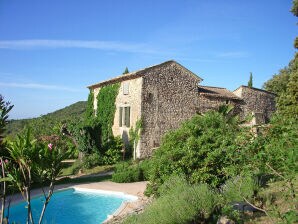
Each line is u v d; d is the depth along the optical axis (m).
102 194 16.33
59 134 25.86
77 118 36.75
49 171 6.23
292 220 4.82
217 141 11.48
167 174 11.48
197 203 8.61
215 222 8.16
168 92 26.83
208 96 29.30
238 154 6.09
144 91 25.50
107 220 11.59
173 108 27.02
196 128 12.23
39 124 31.75
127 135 26.64
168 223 8.11
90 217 13.45
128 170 19.14
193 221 8.53
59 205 15.05
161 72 26.52
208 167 11.11
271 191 9.05
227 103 30.61
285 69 41.22
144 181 18.89
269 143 5.59
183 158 11.27
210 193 9.15
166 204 8.58
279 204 7.93
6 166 6.11
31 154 5.77
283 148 5.13
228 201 8.85
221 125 12.73
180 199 8.64
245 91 32.16
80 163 23.80
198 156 11.39
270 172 5.64
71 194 16.73
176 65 27.45
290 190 5.95
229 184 9.45
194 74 28.27
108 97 29.08
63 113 61.25
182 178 10.68
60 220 13.07
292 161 4.63
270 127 5.92
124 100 27.33
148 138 25.58
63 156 6.17
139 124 25.28
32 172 6.14
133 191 16.19
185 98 27.77
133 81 26.48
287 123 5.86
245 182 8.77
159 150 12.27
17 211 13.53
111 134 28.36
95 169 23.27
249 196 8.52
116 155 25.11
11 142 6.42
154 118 25.95
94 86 31.11
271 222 7.07
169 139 12.20
